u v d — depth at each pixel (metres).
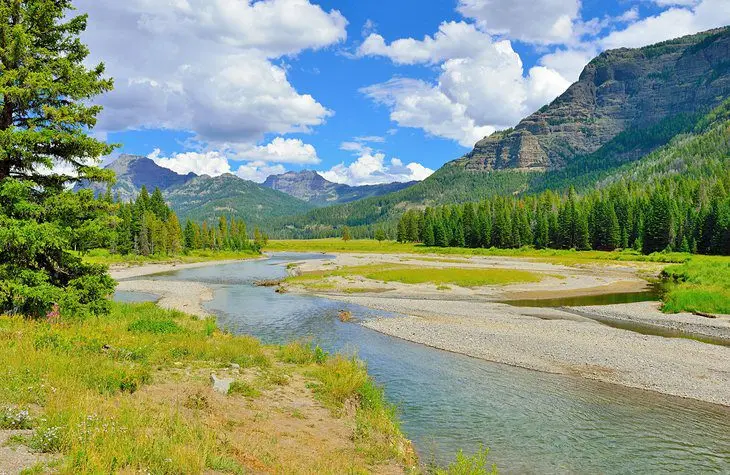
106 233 19.08
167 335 21.05
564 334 30.52
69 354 13.95
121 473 7.44
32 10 17.98
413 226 182.38
